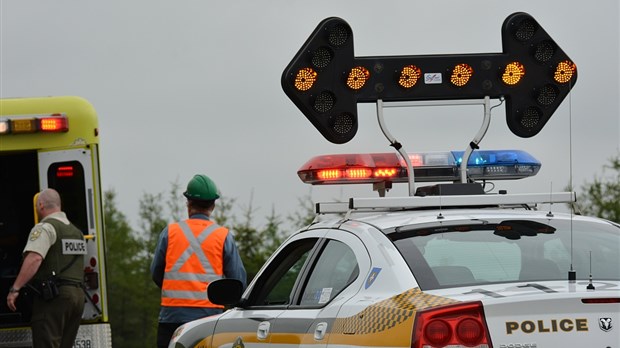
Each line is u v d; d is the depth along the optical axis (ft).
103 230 98.48
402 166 67.67
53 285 94.38
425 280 52.08
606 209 218.38
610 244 56.29
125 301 265.13
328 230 60.90
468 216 57.62
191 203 93.09
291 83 69.67
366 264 55.31
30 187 103.55
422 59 70.85
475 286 51.37
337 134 70.13
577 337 47.73
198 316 91.25
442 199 59.67
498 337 47.62
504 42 72.23
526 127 72.23
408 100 70.85
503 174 70.23
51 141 98.17
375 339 50.80
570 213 59.31
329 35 69.87
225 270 92.48
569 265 54.13
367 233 56.75
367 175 67.00
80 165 98.27
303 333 57.62
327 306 56.54
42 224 94.68
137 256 273.54
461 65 71.15
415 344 48.24
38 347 95.09
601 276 53.57
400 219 57.57
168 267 91.86
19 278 93.86
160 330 92.63
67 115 98.27
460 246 54.54
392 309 50.62
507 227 56.54
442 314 48.03
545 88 72.33
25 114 97.76
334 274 58.13
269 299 65.26
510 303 47.73
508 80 71.67
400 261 53.57
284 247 65.10
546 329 47.73
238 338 65.05
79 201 98.37
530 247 54.90
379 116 69.77
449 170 69.15
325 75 70.03
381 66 70.44
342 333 53.67
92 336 98.17
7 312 102.17
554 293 48.16
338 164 66.74
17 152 99.35
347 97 70.33
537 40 72.23
